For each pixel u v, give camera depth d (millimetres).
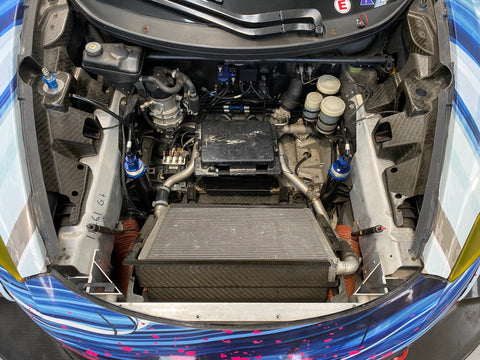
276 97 1318
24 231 892
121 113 1151
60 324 899
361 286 878
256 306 843
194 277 869
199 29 1068
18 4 1159
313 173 1270
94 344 913
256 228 960
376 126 1110
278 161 1128
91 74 1171
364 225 1044
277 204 1058
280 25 1062
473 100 1089
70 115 1030
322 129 1241
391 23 1135
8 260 894
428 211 919
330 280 889
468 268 955
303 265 862
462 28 1181
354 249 1078
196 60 1177
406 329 919
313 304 850
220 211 1013
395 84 1139
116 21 1061
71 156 1023
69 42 1125
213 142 1118
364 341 891
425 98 1061
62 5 1125
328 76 1219
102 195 1018
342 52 1204
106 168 1053
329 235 988
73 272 896
